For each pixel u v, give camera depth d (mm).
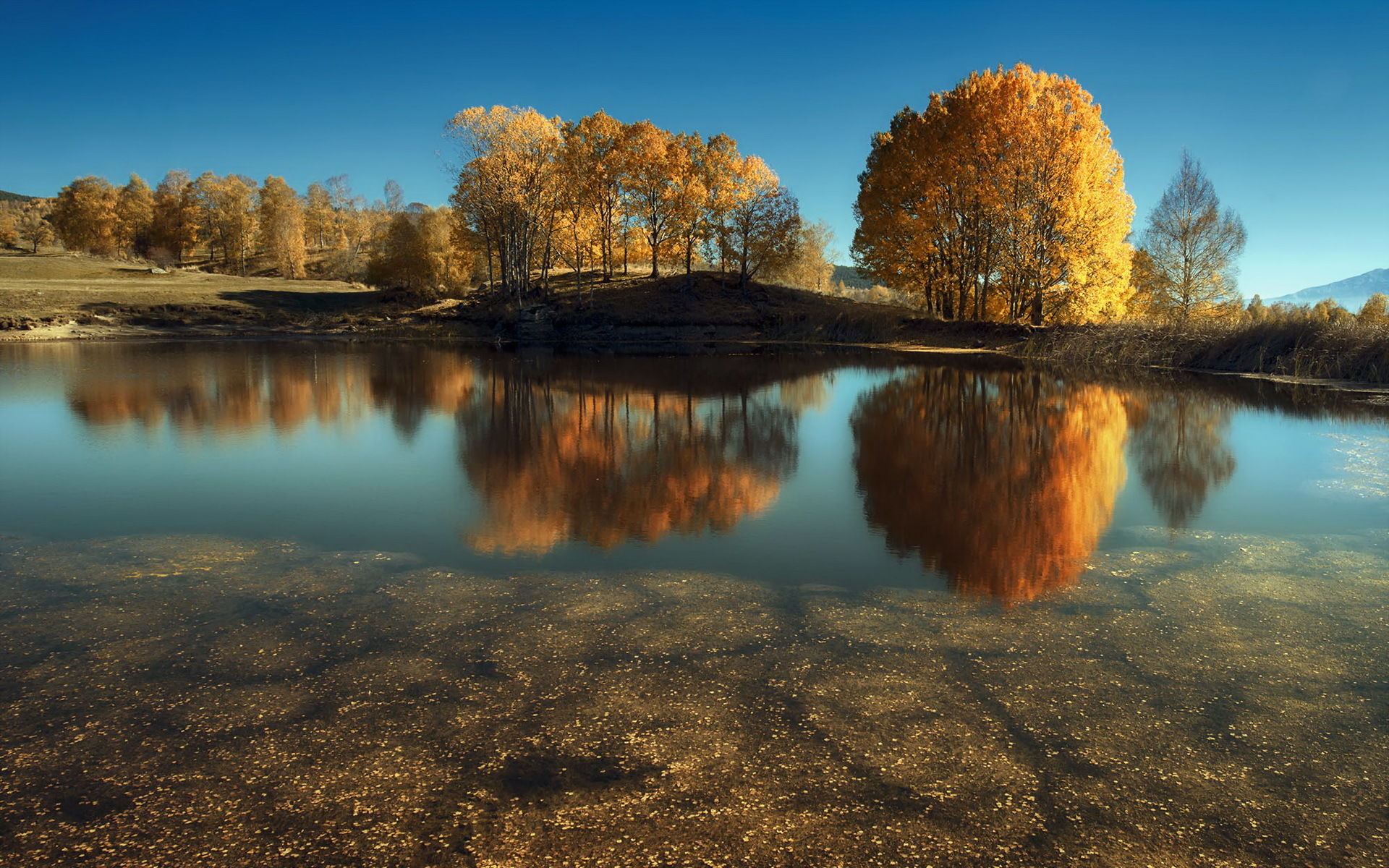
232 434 13086
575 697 4188
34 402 16422
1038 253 32219
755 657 4672
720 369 26219
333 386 20266
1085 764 3598
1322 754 3678
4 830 3162
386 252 56594
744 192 48719
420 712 4043
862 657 4680
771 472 10273
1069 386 20281
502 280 49219
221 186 76375
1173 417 14750
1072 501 8688
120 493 8945
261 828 3162
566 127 48406
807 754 3656
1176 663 4613
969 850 3025
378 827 3154
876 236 41500
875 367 26484
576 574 6180
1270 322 24375
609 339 43781
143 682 4391
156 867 2959
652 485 9453
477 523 7734
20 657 4715
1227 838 3115
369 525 7652
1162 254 35719
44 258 65562
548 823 3170
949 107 35750
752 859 2967
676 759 3615
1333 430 13141
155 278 60031
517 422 14492
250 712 4051
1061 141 31375
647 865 2930
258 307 48688
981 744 3740
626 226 52750
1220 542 7090
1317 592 5777
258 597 5676
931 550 6887
